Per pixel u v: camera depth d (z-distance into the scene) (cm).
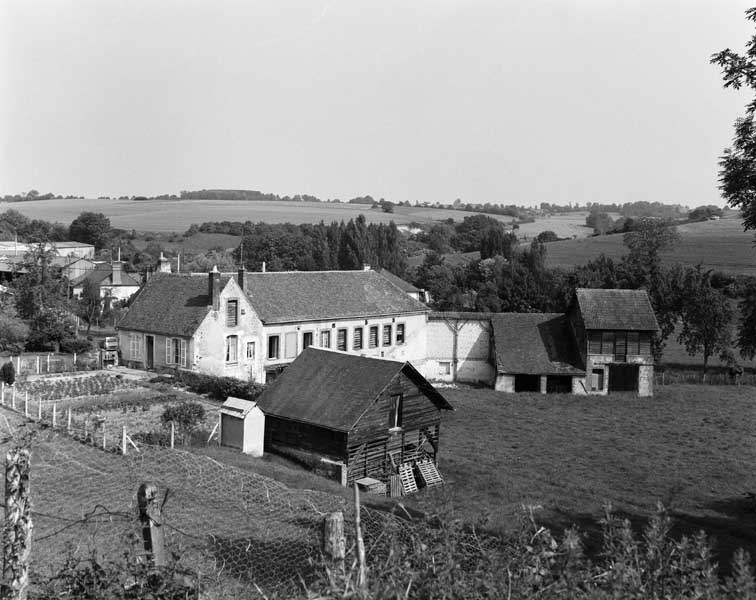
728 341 7112
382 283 6356
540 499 3048
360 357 3591
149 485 1043
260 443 3366
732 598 738
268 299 5419
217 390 4356
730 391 6106
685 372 6856
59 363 5112
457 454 3856
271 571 1468
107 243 15062
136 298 5369
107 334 7294
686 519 2866
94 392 4197
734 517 2928
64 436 2686
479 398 5553
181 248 14025
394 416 3516
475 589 800
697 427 4678
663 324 7512
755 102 2195
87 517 1189
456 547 896
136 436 2998
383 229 11156
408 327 6250
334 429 3222
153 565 962
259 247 12069
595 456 3891
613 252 13625
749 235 13838
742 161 2283
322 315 5553
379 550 1075
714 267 10938
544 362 5981
